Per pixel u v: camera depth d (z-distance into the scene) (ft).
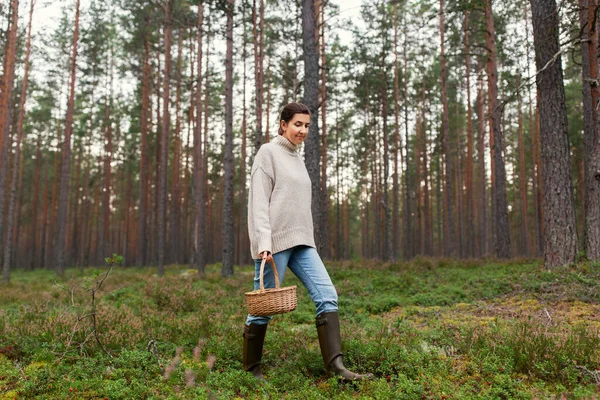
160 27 68.44
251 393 9.62
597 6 26.20
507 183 111.34
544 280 23.79
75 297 26.84
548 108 27.63
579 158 76.02
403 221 134.82
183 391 9.33
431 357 11.43
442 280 28.86
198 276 43.62
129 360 11.62
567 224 26.68
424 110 93.04
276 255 10.30
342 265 45.73
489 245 122.62
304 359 11.50
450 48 64.18
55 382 10.03
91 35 71.15
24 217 124.77
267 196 10.39
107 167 91.76
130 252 108.99
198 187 73.26
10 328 14.69
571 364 10.22
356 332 14.65
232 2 47.80
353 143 118.83
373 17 70.74
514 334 12.21
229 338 14.05
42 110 96.22
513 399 8.94
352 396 9.30
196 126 70.95
